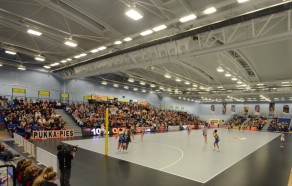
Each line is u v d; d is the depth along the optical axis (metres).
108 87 40.16
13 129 20.58
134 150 16.64
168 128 39.69
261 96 47.53
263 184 9.30
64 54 22.56
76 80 34.88
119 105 39.12
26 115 23.31
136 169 11.09
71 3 11.12
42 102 28.50
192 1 10.55
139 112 40.03
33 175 6.09
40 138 21.61
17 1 11.92
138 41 17.00
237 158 14.98
